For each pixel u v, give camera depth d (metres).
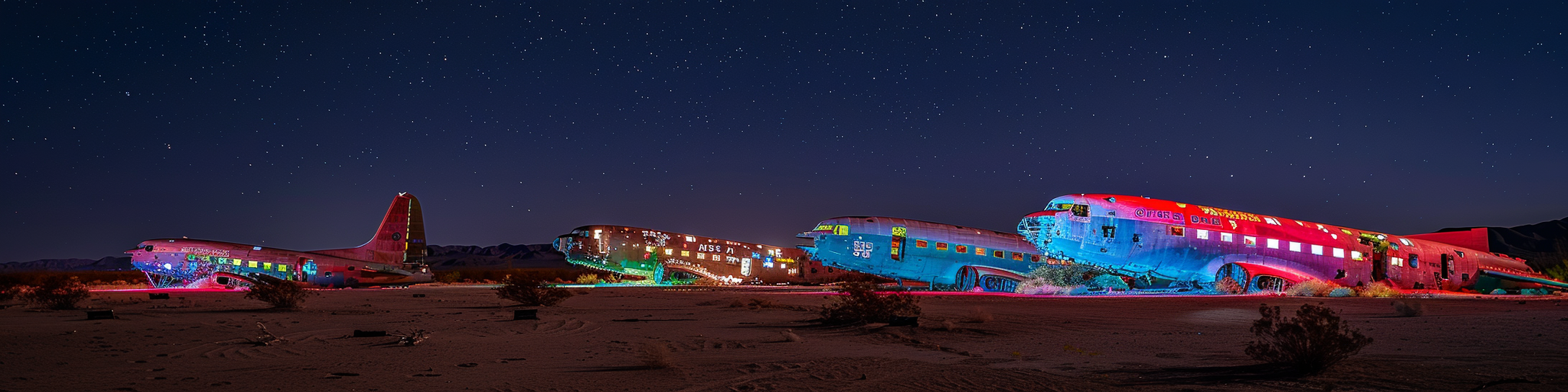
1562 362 10.62
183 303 32.16
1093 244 49.28
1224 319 22.44
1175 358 12.16
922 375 10.45
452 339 16.69
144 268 61.94
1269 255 50.47
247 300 36.31
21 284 64.69
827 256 60.91
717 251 89.75
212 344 14.86
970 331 18.09
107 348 14.26
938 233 61.88
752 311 28.11
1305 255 51.28
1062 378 10.08
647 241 85.62
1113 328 19.09
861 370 10.94
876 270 61.22
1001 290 57.91
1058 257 50.91
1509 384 8.72
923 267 61.38
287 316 24.36
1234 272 49.84
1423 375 9.48
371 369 11.47
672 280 84.06
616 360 12.52
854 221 61.03
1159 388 9.06
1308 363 9.90
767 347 14.93
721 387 9.65
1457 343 13.79
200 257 62.78
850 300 21.67
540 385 9.88
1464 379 9.16
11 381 10.09
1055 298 39.78
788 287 68.75
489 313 26.44
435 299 38.50
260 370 11.34
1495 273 59.88
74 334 17.02
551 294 32.53
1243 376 9.81
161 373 10.94
